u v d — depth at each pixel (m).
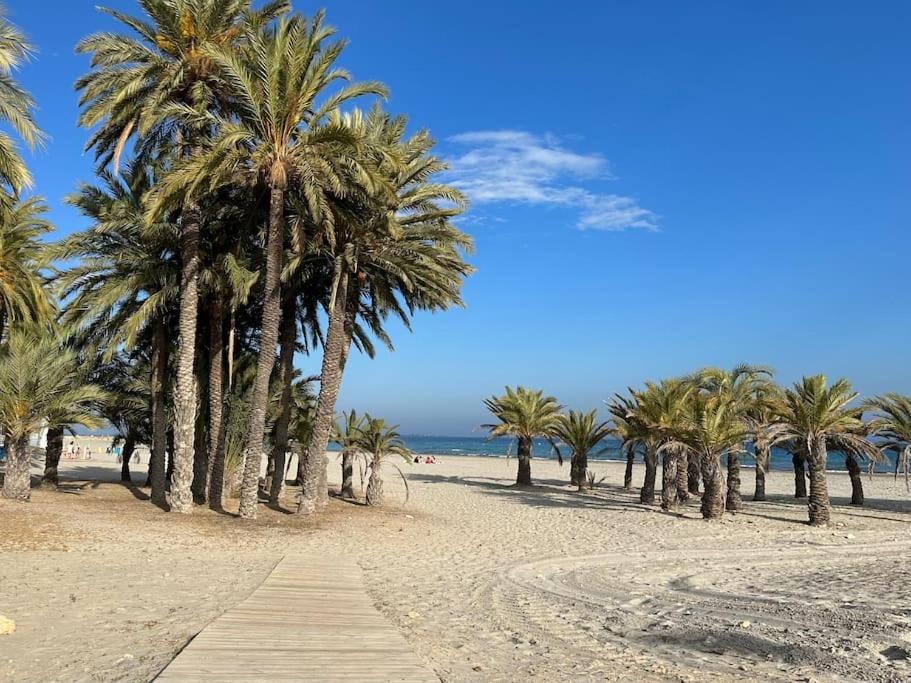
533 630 8.41
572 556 15.13
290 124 17.06
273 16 18.75
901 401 25.27
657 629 8.83
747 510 25.77
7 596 8.14
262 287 20.44
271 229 17.39
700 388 27.05
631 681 6.40
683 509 25.56
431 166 19.50
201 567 11.12
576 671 6.60
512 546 16.27
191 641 6.45
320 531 16.58
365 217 18.31
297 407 25.84
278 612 7.87
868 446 21.78
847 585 12.38
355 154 16.48
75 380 19.30
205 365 21.97
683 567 14.18
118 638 6.57
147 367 23.02
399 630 7.56
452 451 118.44
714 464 22.58
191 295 17.69
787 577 13.21
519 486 36.69
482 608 9.57
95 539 13.11
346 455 26.25
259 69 16.58
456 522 20.62
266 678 5.43
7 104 14.11
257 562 11.99
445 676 6.02
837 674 6.92
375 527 18.09
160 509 17.80
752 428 24.16
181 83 17.48
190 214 17.61
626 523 21.25
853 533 19.97
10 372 16.38
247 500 17.25
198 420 21.67
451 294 19.69
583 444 35.34
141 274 18.16
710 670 6.96
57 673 5.48
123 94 16.02
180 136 18.23
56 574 9.75
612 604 10.47
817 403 21.56
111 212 18.45
